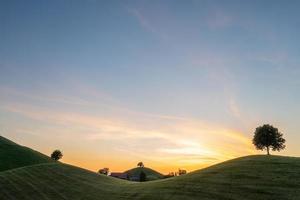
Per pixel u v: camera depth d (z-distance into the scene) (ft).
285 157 230.89
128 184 251.19
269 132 296.92
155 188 200.44
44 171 280.51
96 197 200.03
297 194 149.28
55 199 196.95
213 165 245.04
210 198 160.56
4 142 428.97
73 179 257.55
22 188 223.10
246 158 238.27
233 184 176.86
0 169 333.83
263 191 158.71
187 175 224.94
